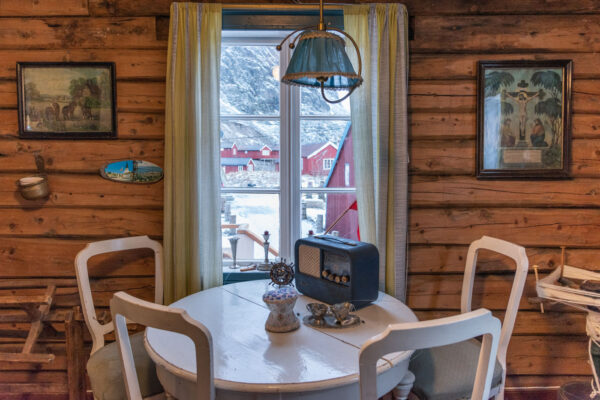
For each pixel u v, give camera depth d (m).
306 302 1.91
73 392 2.15
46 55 2.28
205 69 2.15
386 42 2.16
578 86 2.30
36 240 2.35
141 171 2.32
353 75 1.55
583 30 2.28
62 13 2.27
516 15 2.28
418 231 2.35
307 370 1.30
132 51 2.29
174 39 2.16
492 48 2.29
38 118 2.29
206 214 2.20
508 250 1.89
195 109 2.18
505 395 2.39
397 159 2.19
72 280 2.37
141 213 2.34
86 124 2.30
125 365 1.33
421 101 2.31
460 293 2.37
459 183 2.33
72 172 2.32
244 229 2.51
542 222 2.34
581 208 2.34
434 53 2.30
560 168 2.31
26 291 2.37
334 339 1.52
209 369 1.18
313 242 1.91
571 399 2.15
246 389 1.23
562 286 2.01
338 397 1.28
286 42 2.39
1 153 2.31
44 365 2.41
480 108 2.28
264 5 2.21
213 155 2.19
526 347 2.41
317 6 2.21
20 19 2.27
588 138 2.32
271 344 1.49
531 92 2.29
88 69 2.28
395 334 1.03
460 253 2.36
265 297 1.57
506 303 2.38
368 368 1.07
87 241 2.35
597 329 1.88
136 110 2.30
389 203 2.20
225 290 2.07
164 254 2.22
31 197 2.22
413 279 2.37
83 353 2.21
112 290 2.38
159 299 2.23
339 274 1.84
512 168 2.31
